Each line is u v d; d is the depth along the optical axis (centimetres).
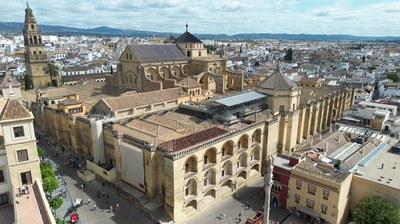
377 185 5659
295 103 8900
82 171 7712
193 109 8744
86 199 6725
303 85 14050
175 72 12156
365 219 5300
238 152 7212
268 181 4244
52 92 10694
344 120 9650
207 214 6341
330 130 10019
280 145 8538
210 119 8088
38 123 11112
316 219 5966
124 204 6588
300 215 6222
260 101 8825
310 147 7438
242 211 6475
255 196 7100
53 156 8900
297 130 9175
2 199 5747
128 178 6969
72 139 8762
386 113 8988
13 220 5312
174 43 12888
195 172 6128
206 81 11781
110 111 8075
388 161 6656
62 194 6825
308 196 6050
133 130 7206
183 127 7481
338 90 11788
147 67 10962
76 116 8388
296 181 6181
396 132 8650
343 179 5644
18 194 5672
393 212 5144
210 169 6581
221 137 6494
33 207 5309
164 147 5950
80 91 12488
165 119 8019
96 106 8669
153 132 7044
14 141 5581
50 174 6512
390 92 14312
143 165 6372
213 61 11981
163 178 6116
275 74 9056
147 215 6166
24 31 14762
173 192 5712
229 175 7119
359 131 8994
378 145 7594
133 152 6525
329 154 7062
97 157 7838
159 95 9331
